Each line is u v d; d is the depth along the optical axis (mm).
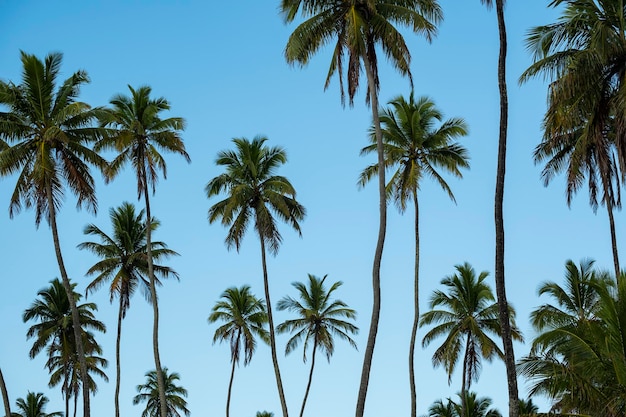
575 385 22688
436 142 40562
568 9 26812
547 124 27266
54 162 34406
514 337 47344
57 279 53969
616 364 22016
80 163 35719
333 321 54094
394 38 28172
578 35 26688
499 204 22422
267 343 56562
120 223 47250
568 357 23547
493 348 46656
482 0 23531
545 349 23719
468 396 57938
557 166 33594
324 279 55188
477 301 47688
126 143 38406
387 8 28812
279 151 43312
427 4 29141
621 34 26266
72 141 35406
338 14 28906
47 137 33812
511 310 46281
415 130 40375
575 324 26281
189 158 40531
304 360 54375
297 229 42938
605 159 27578
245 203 42438
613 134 29688
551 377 23547
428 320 48312
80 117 35344
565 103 26844
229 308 56031
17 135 34594
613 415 22375
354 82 28312
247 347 55000
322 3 29078
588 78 25672
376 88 28703
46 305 53812
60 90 35250
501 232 22250
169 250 47125
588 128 27672
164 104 41031
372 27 28703
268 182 42656
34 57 34250
